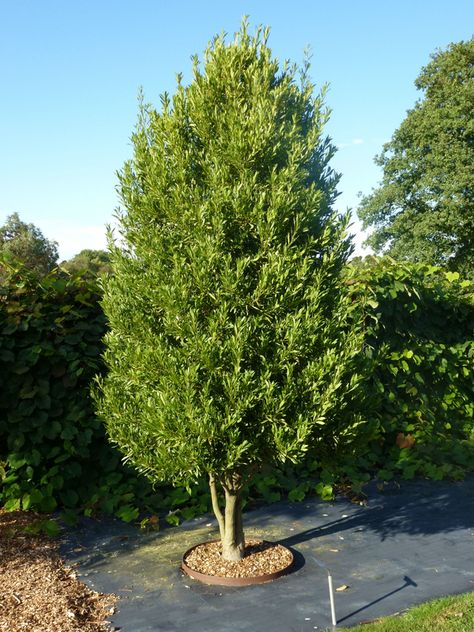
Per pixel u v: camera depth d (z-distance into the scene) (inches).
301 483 296.4
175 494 274.7
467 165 1382.9
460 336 398.0
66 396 279.9
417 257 1428.4
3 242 2329.0
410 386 354.3
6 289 283.0
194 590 187.6
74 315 286.7
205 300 183.6
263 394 178.9
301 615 169.0
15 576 197.9
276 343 183.5
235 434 174.6
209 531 241.0
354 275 349.4
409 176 1523.1
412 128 1525.6
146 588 189.6
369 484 301.9
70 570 205.3
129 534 240.2
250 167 189.2
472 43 1505.9
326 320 189.3
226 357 178.7
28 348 275.1
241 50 198.7
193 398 178.4
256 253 189.6
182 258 184.2
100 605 178.5
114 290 196.9
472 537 229.1
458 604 167.6
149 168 193.0
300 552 218.4
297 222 185.6
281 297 181.0
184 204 185.5
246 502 272.7
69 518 247.6
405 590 183.5
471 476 317.4
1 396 271.0
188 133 197.6
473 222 1422.2
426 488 295.9
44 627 161.5
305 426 175.5
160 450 182.1
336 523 249.4
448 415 377.7
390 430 333.7
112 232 198.7
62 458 268.7
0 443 277.1
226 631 161.0
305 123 202.7
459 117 1423.5
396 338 356.8
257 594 183.8
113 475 278.8
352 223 197.3
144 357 183.8
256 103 192.2
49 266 2154.3
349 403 199.0
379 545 223.3
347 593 182.7
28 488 265.9
